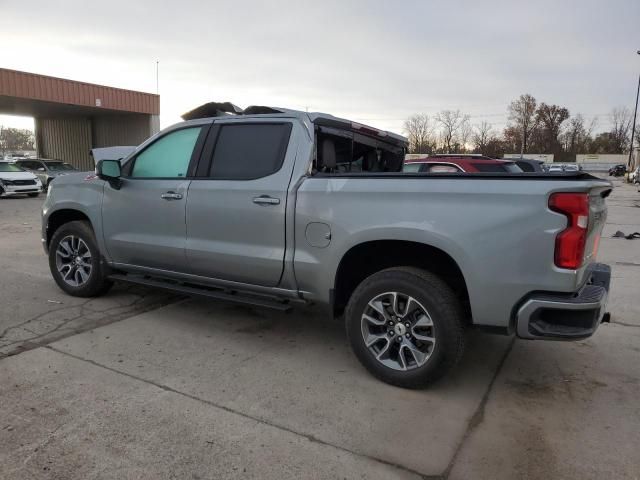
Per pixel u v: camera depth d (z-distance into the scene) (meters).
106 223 4.96
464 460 2.70
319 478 2.52
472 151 85.75
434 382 3.42
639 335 4.64
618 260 8.11
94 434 2.84
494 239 3.09
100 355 3.96
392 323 3.52
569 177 3.00
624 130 92.44
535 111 92.50
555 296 3.02
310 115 3.93
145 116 29.70
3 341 4.19
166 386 3.46
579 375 3.80
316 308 5.36
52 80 24.16
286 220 3.83
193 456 2.66
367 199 3.49
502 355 4.18
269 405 3.24
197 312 5.12
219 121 4.34
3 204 17.39
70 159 34.03
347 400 3.34
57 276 5.54
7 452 2.66
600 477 2.56
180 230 4.43
